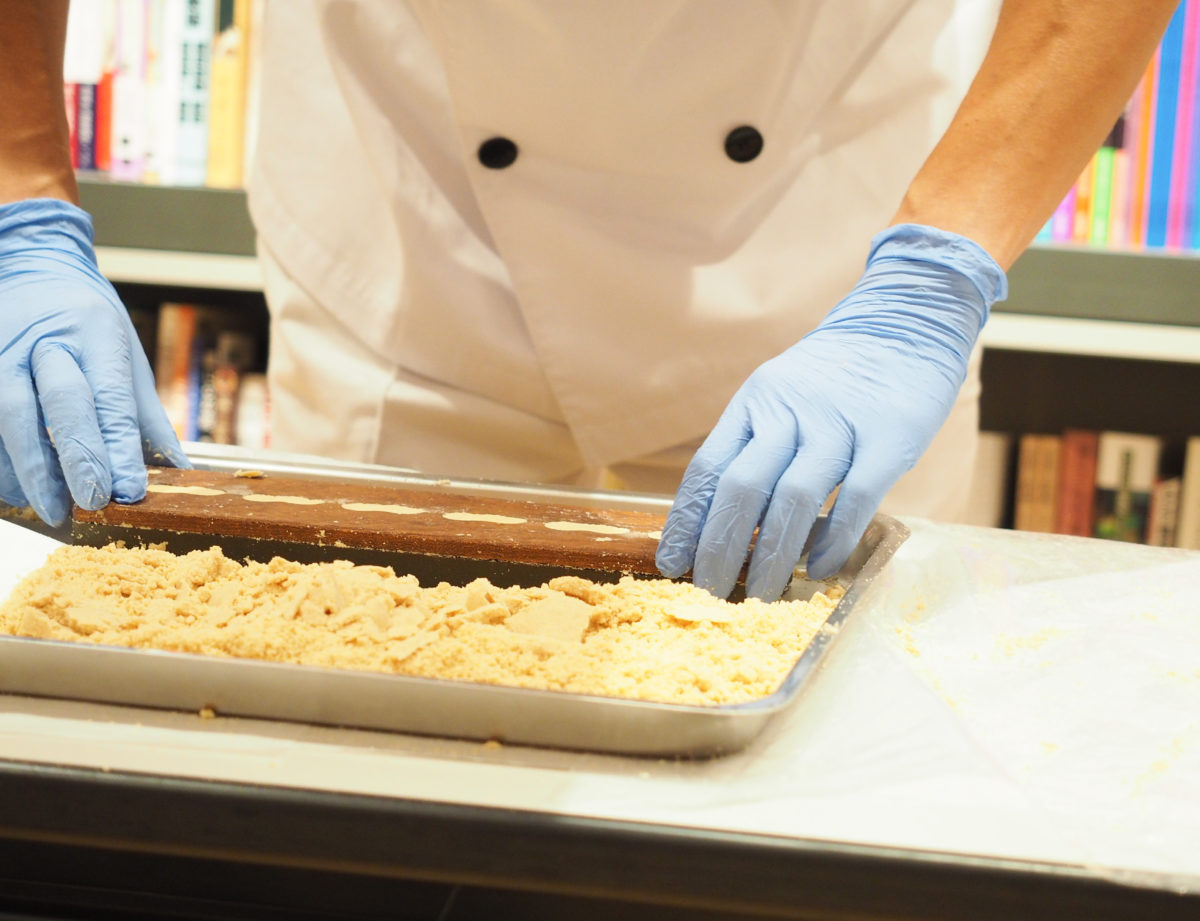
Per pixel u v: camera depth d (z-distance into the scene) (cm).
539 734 41
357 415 100
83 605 52
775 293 91
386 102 90
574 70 81
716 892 35
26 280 79
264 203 102
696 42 81
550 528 66
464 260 92
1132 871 34
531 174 87
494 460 101
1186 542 148
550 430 99
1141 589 66
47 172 85
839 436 67
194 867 41
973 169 74
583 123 84
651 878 35
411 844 35
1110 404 170
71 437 68
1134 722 49
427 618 52
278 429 109
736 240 91
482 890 40
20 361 73
